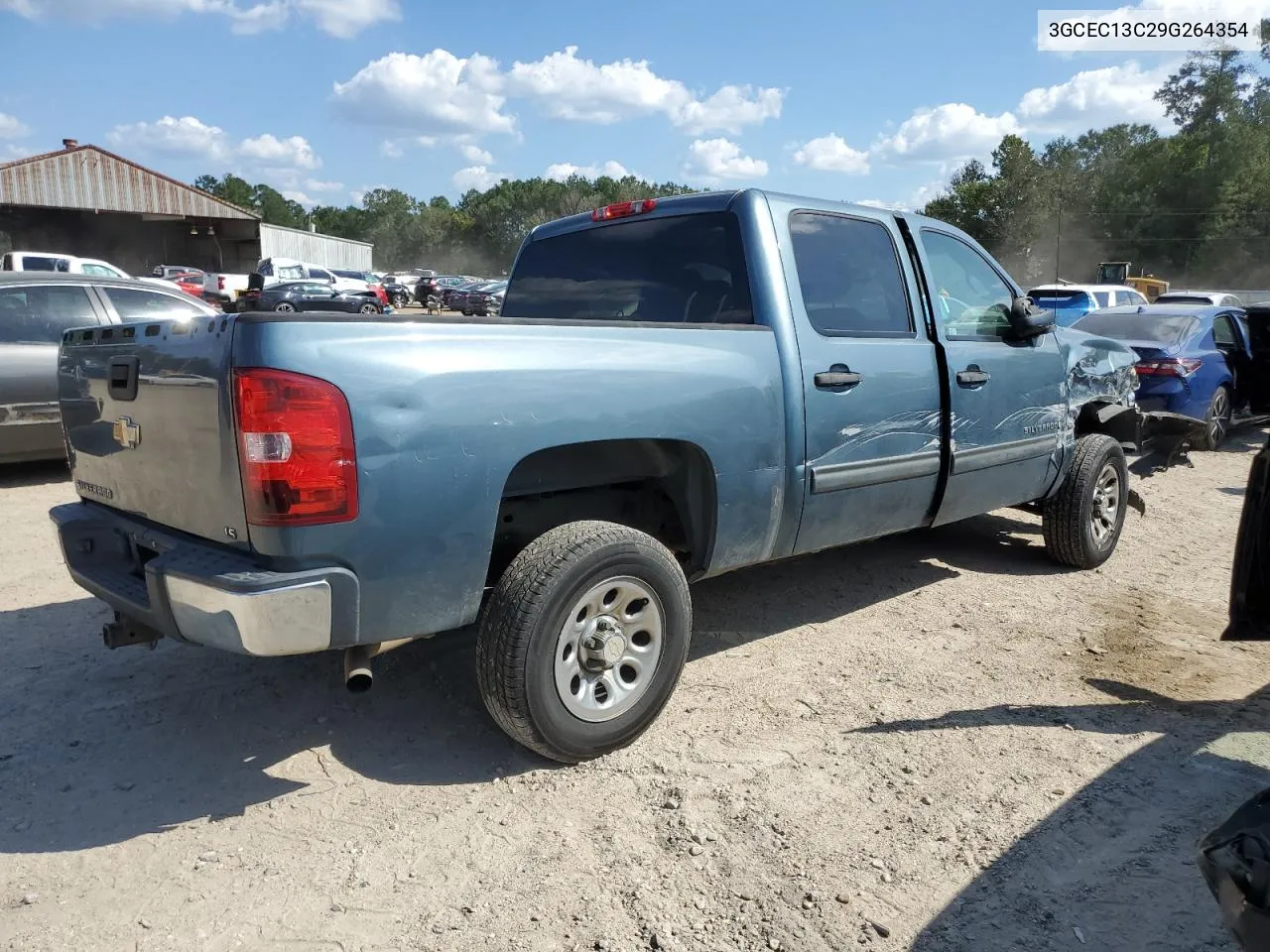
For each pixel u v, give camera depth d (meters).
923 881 2.65
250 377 2.59
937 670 4.12
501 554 3.63
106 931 2.44
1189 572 5.72
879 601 5.07
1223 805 3.03
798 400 3.82
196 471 2.89
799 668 4.14
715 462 3.54
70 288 7.80
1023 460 5.09
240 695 3.82
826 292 4.08
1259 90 69.00
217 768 3.27
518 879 2.66
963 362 4.60
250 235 51.34
